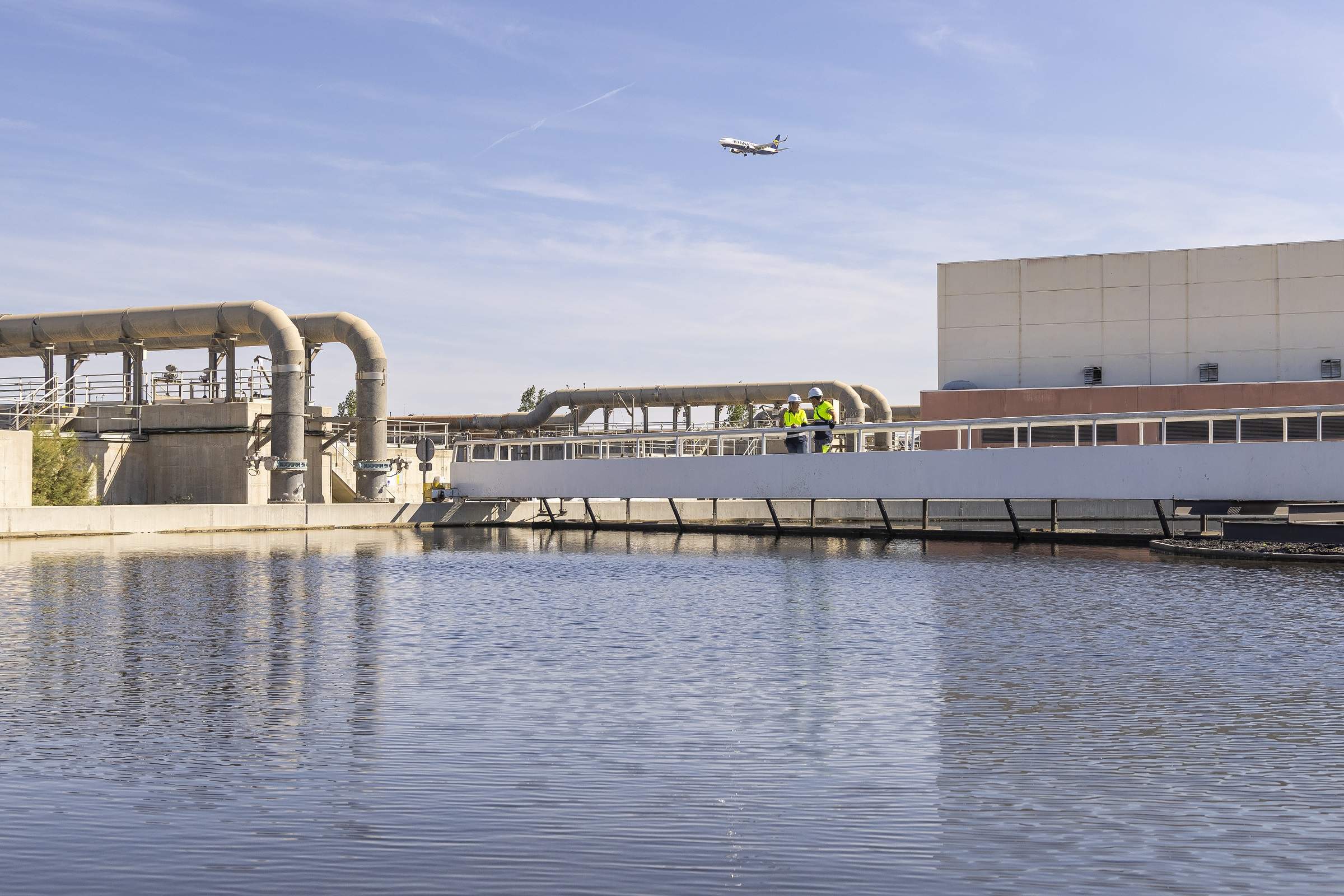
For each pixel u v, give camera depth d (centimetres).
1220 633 1611
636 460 4231
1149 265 4812
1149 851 719
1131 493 3191
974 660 1396
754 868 692
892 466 3578
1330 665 1352
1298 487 2986
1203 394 4591
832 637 1603
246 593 2188
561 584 2412
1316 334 4622
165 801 816
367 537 4225
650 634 1631
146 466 5259
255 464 5169
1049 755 937
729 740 987
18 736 1002
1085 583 2359
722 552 3466
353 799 820
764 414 6838
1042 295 4931
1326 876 679
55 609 1920
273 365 5050
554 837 743
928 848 725
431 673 1314
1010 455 3362
